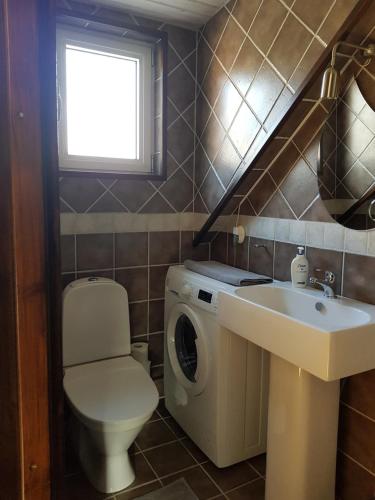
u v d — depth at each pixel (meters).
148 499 1.71
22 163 0.67
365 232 1.55
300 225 1.87
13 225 0.67
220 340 1.81
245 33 1.94
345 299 1.62
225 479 1.83
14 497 0.73
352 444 1.65
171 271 2.31
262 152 1.87
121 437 1.65
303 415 1.48
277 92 1.72
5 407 0.70
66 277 2.19
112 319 2.11
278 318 1.38
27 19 0.65
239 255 2.32
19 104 0.66
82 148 2.26
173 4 2.09
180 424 2.21
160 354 2.51
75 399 1.71
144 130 2.40
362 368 1.29
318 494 1.56
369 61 1.50
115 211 2.28
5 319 0.68
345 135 1.62
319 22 1.50
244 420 1.92
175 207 2.46
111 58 2.28
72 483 1.80
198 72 2.39
